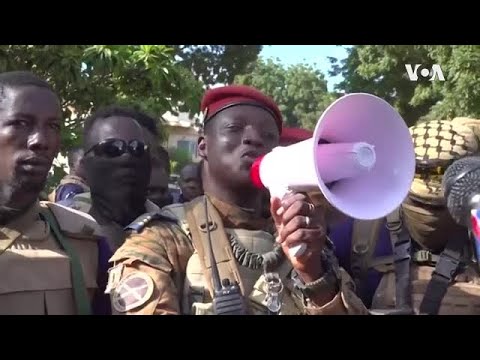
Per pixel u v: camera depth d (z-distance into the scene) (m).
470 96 8.89
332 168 1.77
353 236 2.55
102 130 2.97
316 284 2.01
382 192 1.81
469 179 2.17
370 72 12.05
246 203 2.23
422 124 2.63
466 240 2.51
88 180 3.04
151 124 3.61
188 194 3.24
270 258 2.15
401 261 2.52
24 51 4.82
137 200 3.00
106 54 4.96
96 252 2.33
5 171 2.05
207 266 2.10
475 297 2.45
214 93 2.24
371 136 1.86
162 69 5.34
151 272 2.02
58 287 2.10
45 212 2.23
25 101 2.03
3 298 1.99
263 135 2.21
